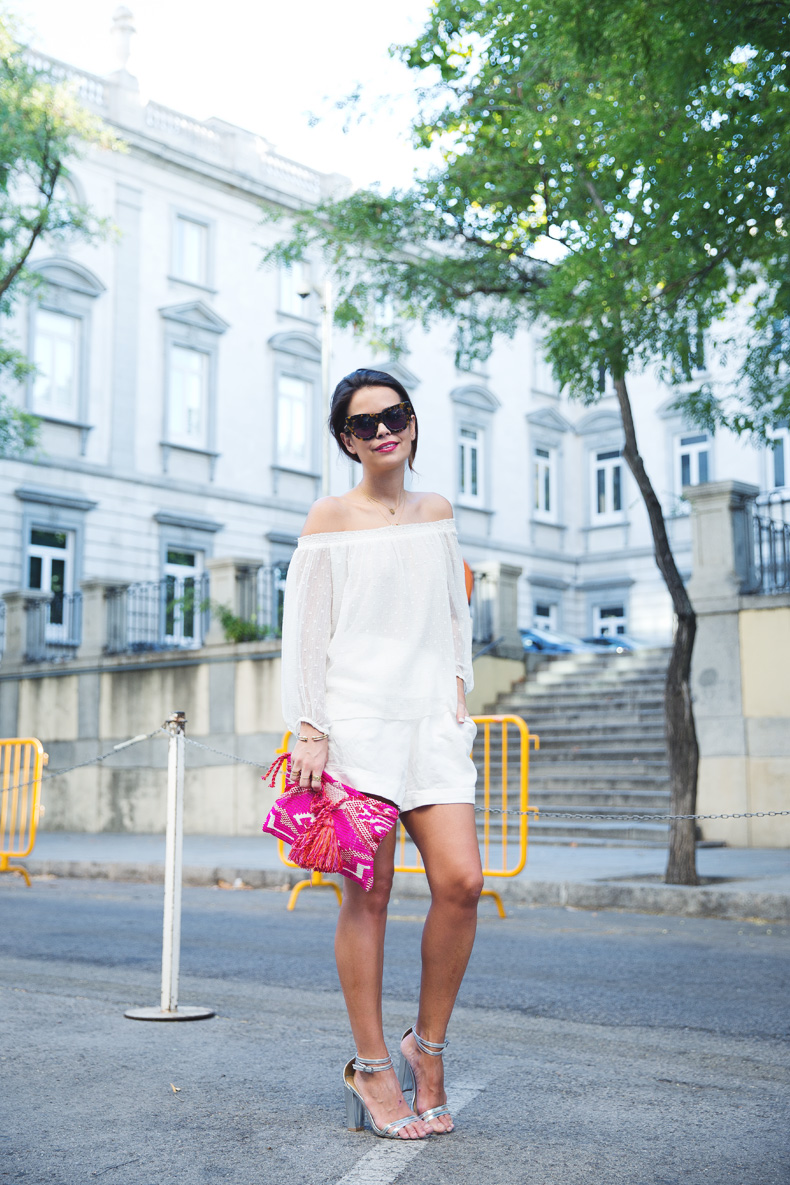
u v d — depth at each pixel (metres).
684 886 8.27
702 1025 4.36
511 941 6.74
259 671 15.95
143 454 26.23
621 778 14.24
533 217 10.35
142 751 17.23
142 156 26.59
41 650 19.52
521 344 34.97
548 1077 3.53
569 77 8.76
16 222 17.16
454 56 9.32
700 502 12.92
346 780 2.82
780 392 10.00
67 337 25.23
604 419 34.81
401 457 2.96
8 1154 2.76
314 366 29.86
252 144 28.88
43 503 24.36
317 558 2.93
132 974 5.57
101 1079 3.47
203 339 27.53
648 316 8.41
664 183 7.45
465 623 3.09
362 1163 2.66
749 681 12.40
